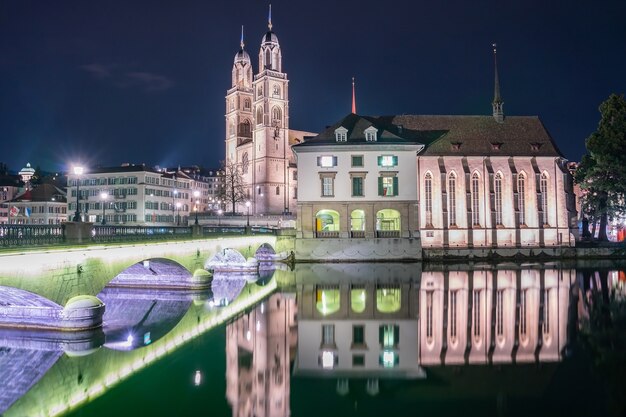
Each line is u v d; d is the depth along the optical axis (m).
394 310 37.66
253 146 144.88
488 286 48.84
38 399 20.17
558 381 21.77
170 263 45.88
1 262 24.23
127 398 20.25
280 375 23.19
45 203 136.62
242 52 160.00
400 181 79.12
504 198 83.94
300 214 79.12
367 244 78.25
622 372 22.78
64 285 29.34
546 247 81.50
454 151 83.62
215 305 41.75
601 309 36.62
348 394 20.70
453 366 24.05
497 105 90.62
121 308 40.56
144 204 133.12
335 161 79.25
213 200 154.75
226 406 19.42
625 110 80.94
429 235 80.88
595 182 82.06
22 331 30.66
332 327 32.62
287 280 57.25
